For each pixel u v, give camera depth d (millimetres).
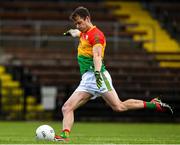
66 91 59625
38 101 63781
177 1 82375
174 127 51906
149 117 62062
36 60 69500
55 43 75375
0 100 61938
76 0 84688
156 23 79000
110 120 61969
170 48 75438
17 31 75188
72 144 24281
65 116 25984
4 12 78312
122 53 70500
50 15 77812
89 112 62031
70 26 75375
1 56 70375
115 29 77000
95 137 33531
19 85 63875
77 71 67375
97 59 25125
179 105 61938
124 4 82312
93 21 78062
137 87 64938
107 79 26031
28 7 80938
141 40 74438
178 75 66812
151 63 69500
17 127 49188
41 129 26438
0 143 25094
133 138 32438
